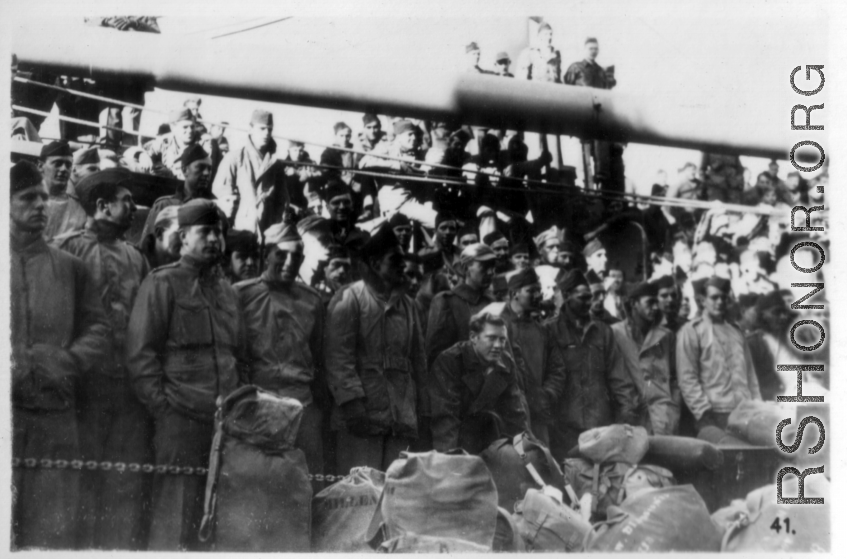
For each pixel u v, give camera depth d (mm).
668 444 10109
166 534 8828
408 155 9969
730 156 10500
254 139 9656
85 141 9320
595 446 9969
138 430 8930
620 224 10359
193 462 8969
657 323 10312
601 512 9820
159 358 9062
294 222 9625
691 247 10469
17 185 9109
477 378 9820
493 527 9484
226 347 9211
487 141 10148
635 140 10406
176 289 9188
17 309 8914
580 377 10078
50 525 8711
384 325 9656
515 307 10047
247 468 9047
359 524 9203
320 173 9758
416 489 9383
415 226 9922
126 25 9562
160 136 9477
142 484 8867
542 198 10234
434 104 10031
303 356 9398
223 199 9492
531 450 9820
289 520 9062
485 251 10031
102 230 9195
